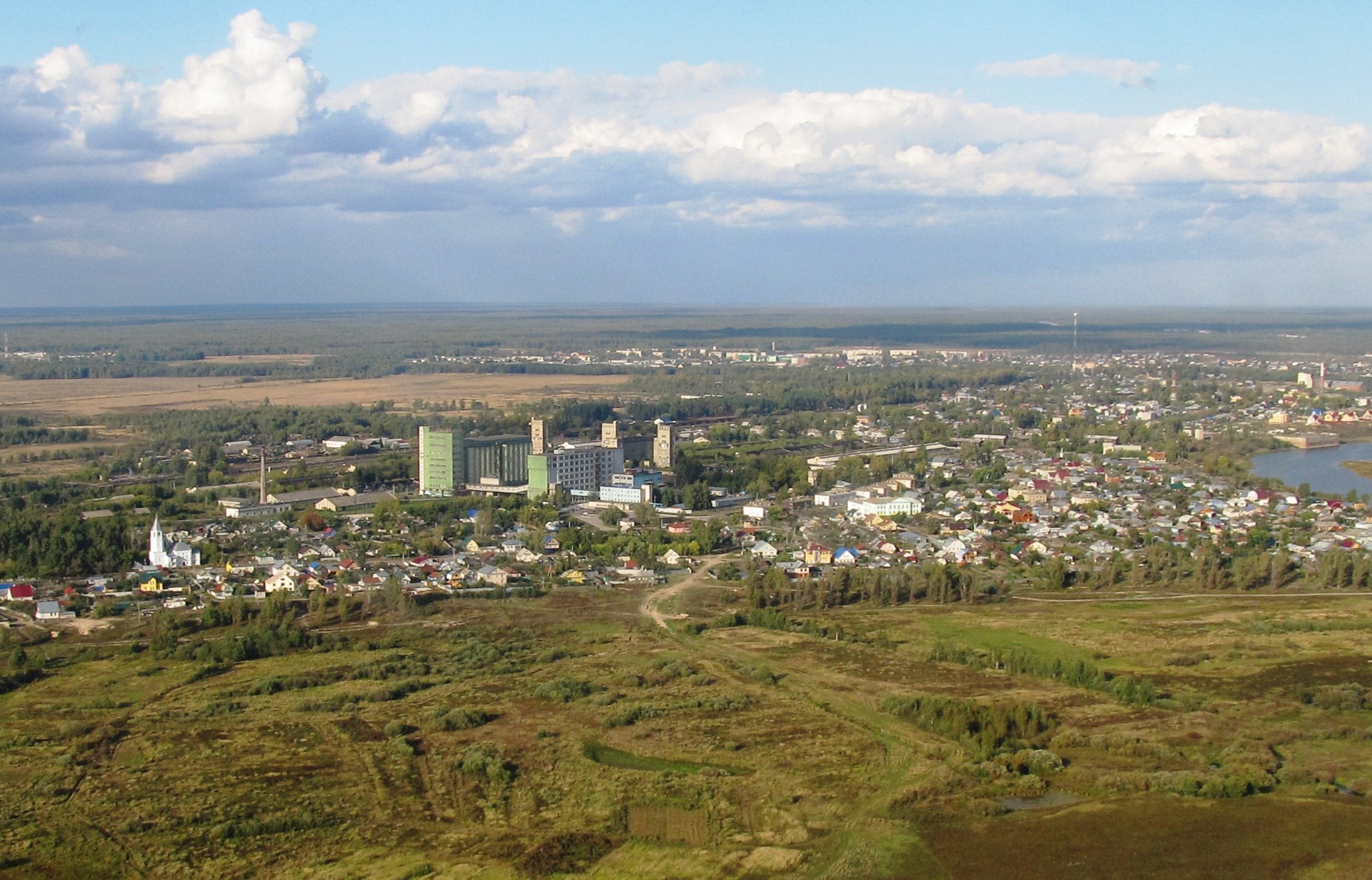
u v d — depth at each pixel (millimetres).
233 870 184500
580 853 188875
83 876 183750
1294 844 191750
